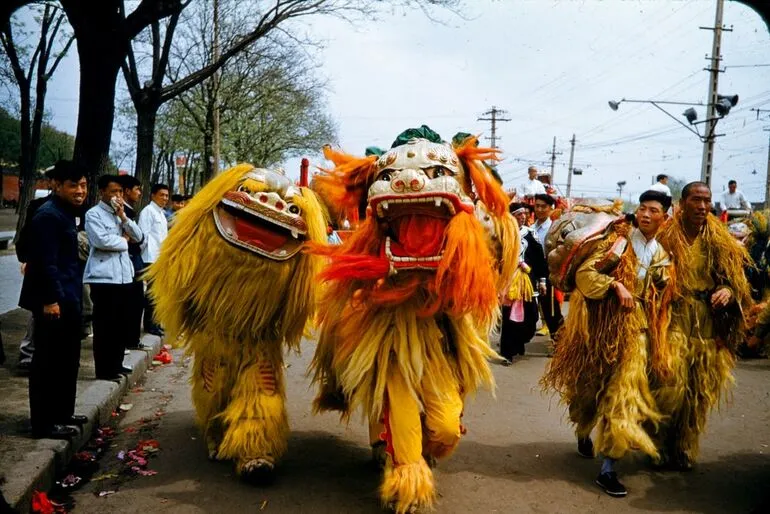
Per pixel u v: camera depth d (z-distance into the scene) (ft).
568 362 15.21
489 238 13.85
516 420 19.52
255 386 14.40
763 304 16.81
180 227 14.44
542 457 16.40
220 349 14.64
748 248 28.68
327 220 15.65
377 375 12.99
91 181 29.48
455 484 14.64
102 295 20.26
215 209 14.15
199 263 14.19
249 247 13.89
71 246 15.55
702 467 15.93
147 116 42.04
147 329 28.99
